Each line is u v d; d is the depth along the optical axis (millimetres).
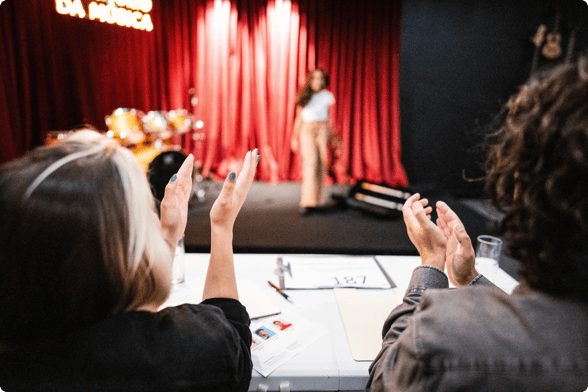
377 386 514
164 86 4875
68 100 4504
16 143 4152
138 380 446
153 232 489
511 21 4535
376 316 921
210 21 4719
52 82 4293
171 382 456
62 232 404
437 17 4621
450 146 4965
